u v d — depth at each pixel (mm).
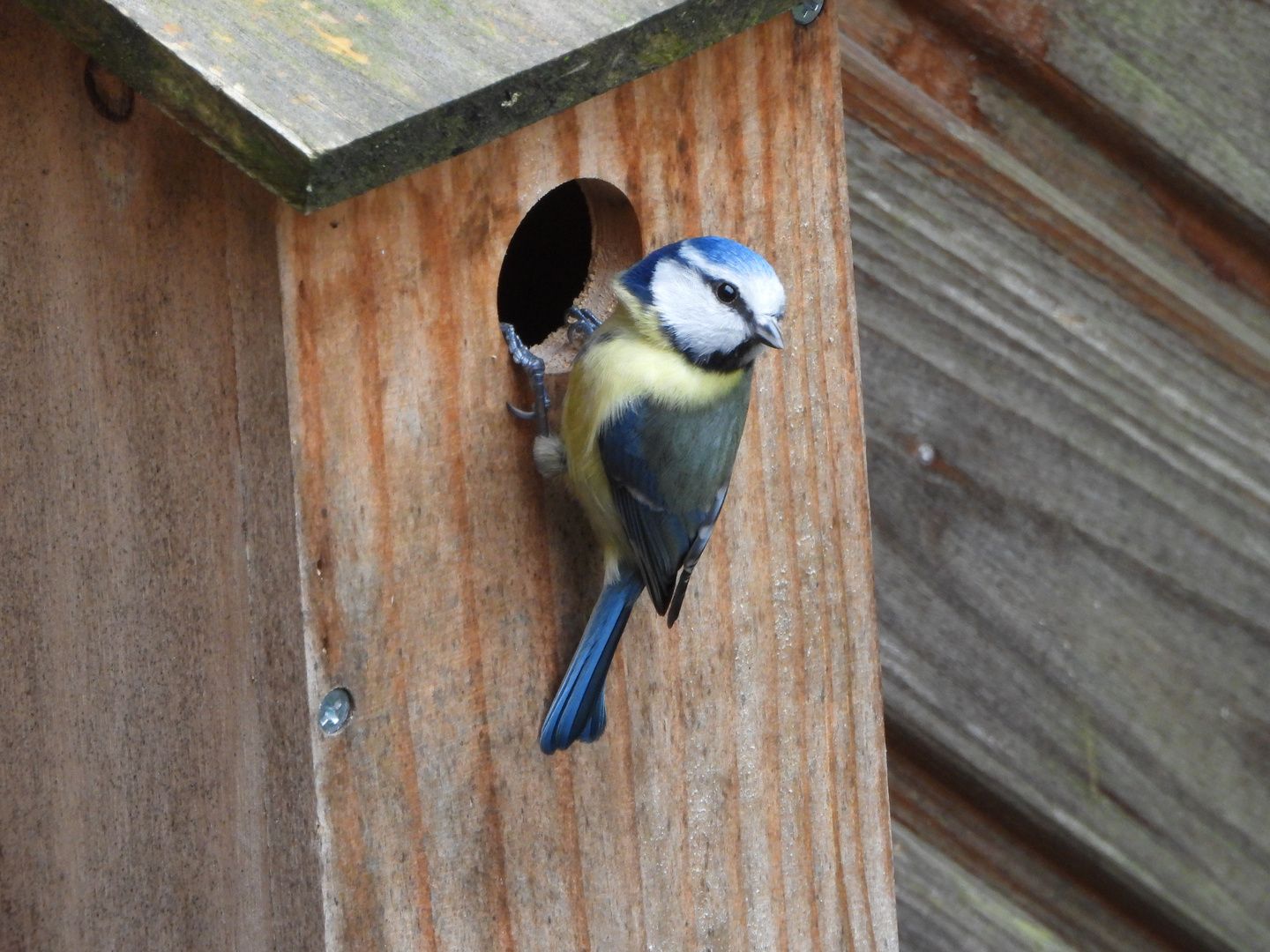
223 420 3801
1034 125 5445
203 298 3773
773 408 4672
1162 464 5672
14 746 4344
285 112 3330
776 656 4738
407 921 3967
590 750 4363
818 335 4730
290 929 3879
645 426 4258
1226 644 5797
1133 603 5711
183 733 4020
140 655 4066
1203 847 5812
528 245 5121
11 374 4156
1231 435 5699
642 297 4352
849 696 4879
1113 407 5617
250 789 3898
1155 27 5395
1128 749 5738
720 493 4363
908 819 5652
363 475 3826
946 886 5664
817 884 4840
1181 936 5898
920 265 5434
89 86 3883
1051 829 5703
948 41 5352
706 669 4605
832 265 4734
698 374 4371
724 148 4473
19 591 4270
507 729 4168
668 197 4387
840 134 4699
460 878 4078
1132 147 5473
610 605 4254
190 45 3359
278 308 3633
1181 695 5773
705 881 4621
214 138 3385
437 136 3498
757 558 4684
